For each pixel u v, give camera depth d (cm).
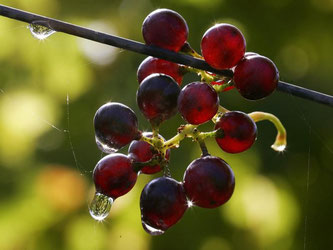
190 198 48
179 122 72
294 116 73
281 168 74
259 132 73
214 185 47
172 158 70
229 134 48
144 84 48
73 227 72
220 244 73
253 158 74
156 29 48
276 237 74
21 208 72
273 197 74
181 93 48
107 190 48
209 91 48
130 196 72
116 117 48
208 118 48
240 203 73
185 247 72
